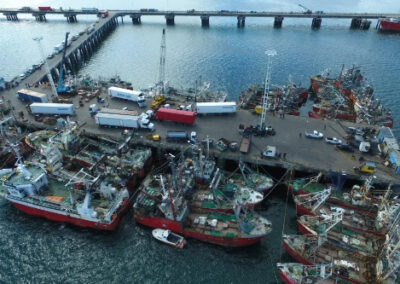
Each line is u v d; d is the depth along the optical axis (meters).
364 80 134.88
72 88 120.75
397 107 120.81
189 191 72.44
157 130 95.38
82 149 86.94
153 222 68.12
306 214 71.38
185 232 66.56
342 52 173.38
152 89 119.44
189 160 80.38
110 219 67.12
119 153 82.38
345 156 84.12
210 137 91.81
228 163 86.19
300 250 61.72
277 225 70.94
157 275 60.78
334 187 75.75
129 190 79.06
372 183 76.38
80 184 73.31
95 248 65.94
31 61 161.38
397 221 60.69
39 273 61.09
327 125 98.44
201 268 62.00
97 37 192.62
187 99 114.25
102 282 59.59
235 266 62.38
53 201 70.19
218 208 69.19
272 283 59.41
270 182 77.25
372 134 93.50
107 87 123.06
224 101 114.19
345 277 56.69
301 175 82.62
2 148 88.31
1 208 76.19
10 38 197.62
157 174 82.75
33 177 72.25
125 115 96.06
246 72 148.50
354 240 63.69
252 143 89.12
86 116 102.88
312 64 158.38
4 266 62.28
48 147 78.50
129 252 65.00
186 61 160.88
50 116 102.56
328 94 122.00
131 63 159.62
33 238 68.12
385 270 55.78
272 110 107.62
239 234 64.62
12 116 101.88
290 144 88.81
